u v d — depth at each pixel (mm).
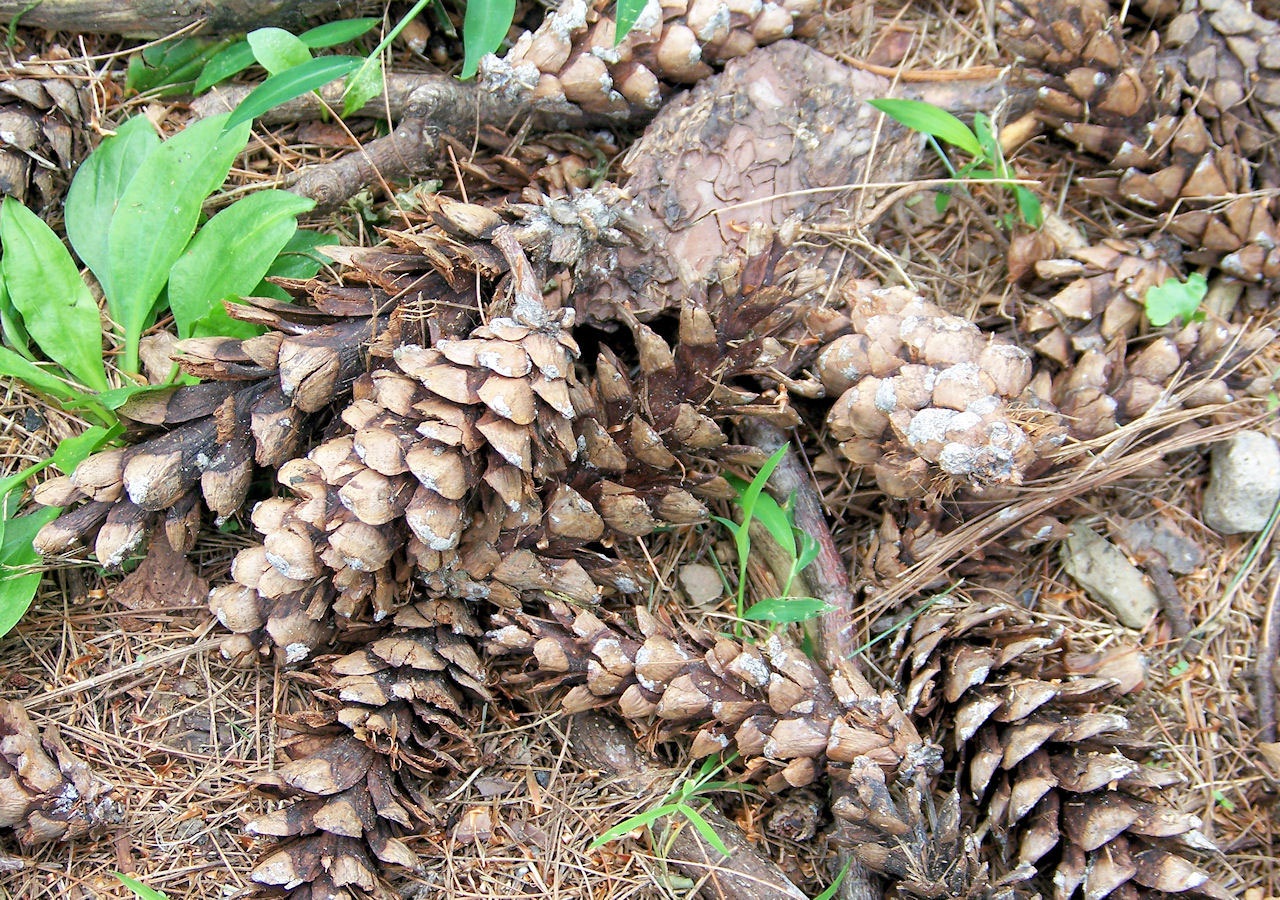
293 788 383
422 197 399
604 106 427
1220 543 442
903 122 417
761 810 417
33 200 428
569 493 392
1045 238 442
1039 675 399
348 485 355
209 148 423
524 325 372
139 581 416
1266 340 429
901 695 406
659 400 407
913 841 371
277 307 388
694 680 389
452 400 359
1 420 421
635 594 428
